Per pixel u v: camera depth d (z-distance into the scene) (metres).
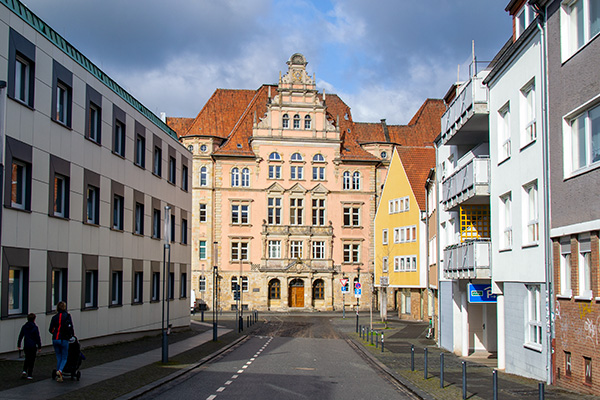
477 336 30.00
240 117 83.19
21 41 22.00
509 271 22.00
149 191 36.97
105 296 29.91
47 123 23.92
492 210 23.83
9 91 21.20
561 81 17.25
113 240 30.98
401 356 27.91
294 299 76.94
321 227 77.69
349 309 77.75
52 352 23.81
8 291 21.17
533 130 19.91
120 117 32.09
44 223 23.64
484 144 26.52
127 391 16.00
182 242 44.66
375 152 82.50
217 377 20.08
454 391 16.88
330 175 78.88
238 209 77.38
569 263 17.23
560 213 17.38
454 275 27.38
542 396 11.96
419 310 57.88
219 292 76.00
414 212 54.78
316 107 78.81
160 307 38.81
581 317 16.12
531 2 18.77
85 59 28.20
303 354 29.02
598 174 15.27
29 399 14.29
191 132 79.81
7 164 21.02
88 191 28.72
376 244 63.41
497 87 23.09
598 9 15.48
